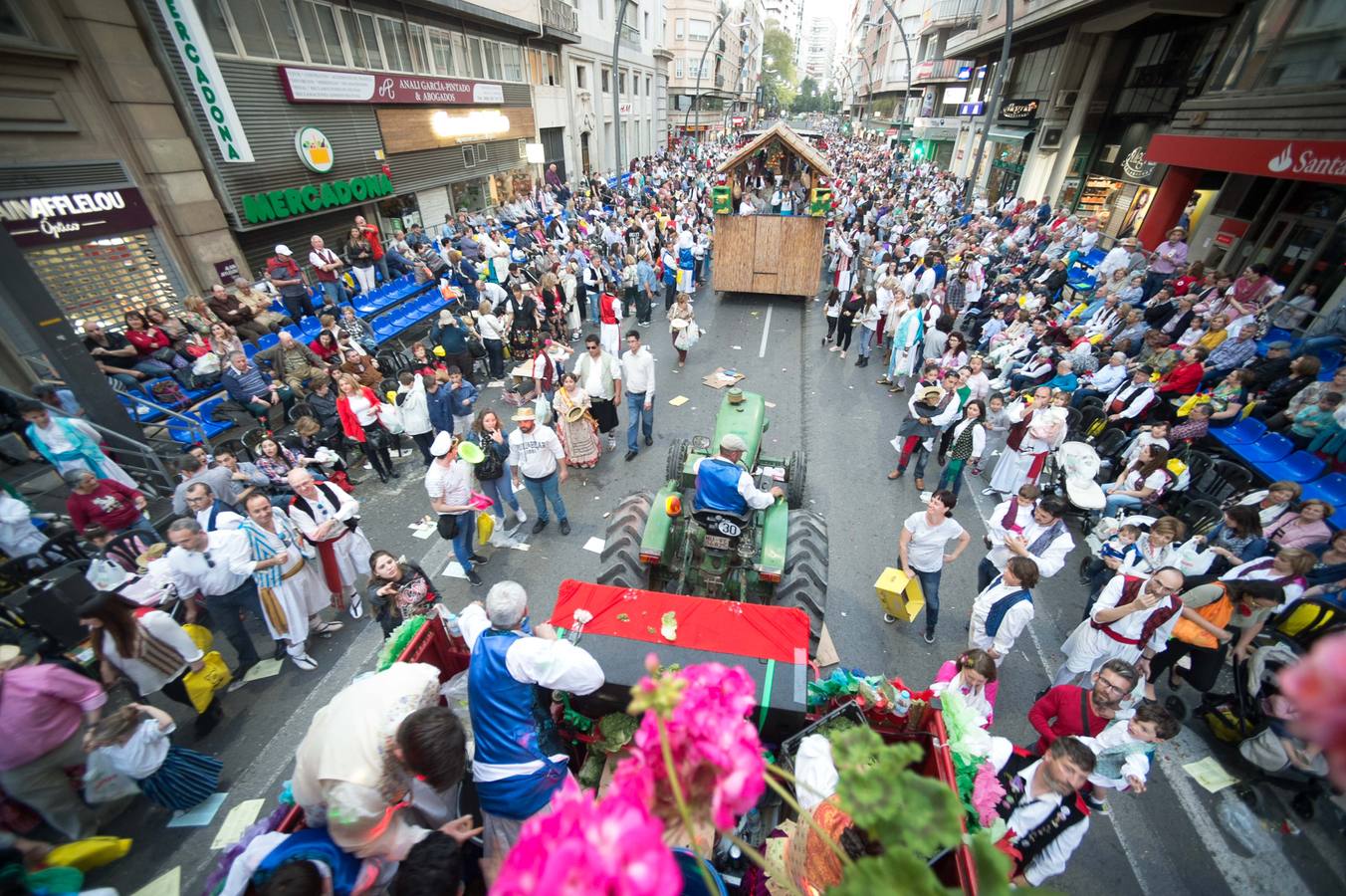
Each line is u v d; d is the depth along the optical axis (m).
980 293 13.48
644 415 8.98
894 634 5.93
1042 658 5.76
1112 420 8.40
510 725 3.08
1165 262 12.51
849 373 11.68
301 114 12.20
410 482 8.37
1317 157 9.41
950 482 7.39
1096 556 6.25
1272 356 8.37
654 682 1.29
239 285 10.36
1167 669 5.63
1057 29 20.53
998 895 1.10
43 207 8.20
